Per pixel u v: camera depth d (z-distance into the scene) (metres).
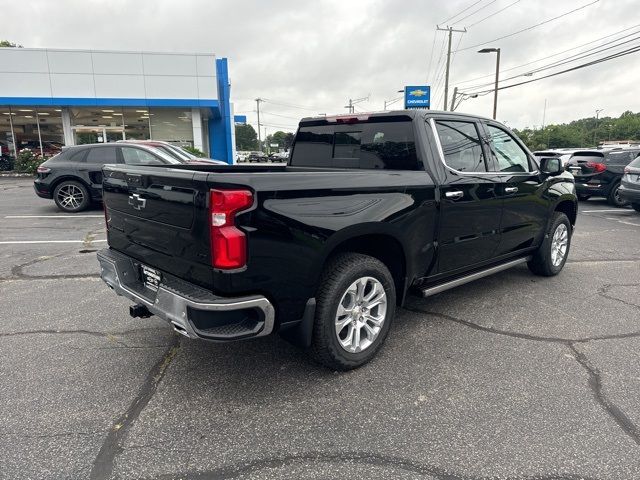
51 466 2.30
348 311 3.14
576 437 2.55
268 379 3.16
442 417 2.74
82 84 21.25
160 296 2.75
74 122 22.47
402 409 2.82
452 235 3.82
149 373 3.23
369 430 2.62
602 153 12.82
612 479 2.24
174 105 22.33
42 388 3.02
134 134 23.36
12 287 5.09
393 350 3.60
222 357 3.47
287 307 2.77
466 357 3.49
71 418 2.70
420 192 3.45
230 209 2.46
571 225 5.83
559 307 4.57
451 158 3.86
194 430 2.60
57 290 4.99
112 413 2.76
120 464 2.32
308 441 2.52
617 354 3.55
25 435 2.54
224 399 2.92
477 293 4.99
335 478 2.24
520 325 4.11
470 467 2.32
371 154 3.98
